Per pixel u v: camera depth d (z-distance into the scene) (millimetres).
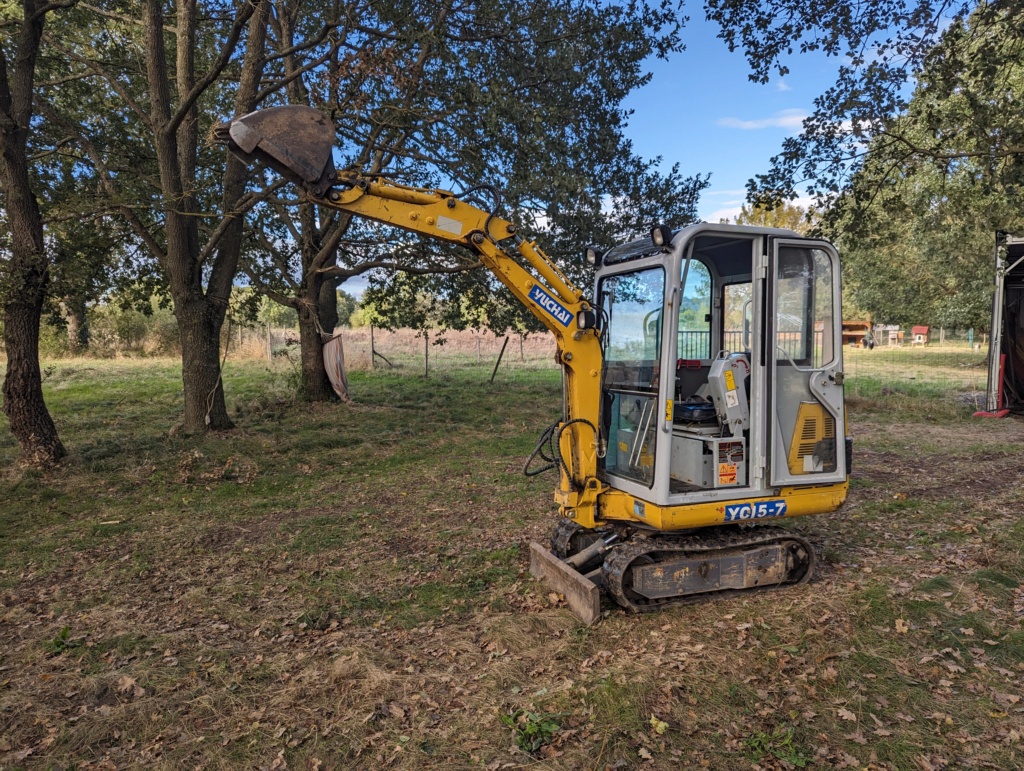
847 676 3842
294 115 4406
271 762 3227
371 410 14727
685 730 3396
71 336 28062
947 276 23578
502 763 3193
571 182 9781
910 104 6305
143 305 15109
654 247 4773
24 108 9203
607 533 5312
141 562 6008
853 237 6395
